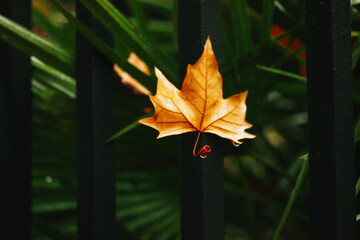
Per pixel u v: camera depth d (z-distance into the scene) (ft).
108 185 3.37
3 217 3.63
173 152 3.83
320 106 2.92
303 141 5.44
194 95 2.95
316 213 2.93
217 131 2.95
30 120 3.68
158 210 4.40
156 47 3.27
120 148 3.79
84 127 3.38
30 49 3.35
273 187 5.41
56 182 4.27
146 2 4.44
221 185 3.04
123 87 3.78
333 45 2.89
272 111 4.95
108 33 3.39
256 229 4.83
